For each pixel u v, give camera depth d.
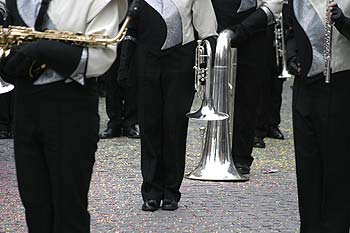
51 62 12.75
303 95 15.41
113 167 26.25
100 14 13.12
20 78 13.06
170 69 20.27
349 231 16.97
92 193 22.75
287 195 23.05
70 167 13.15
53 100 13.00
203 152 25.08
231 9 24.08
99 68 13.02
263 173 25.89
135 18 20.08
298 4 15.37
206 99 22.64
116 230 19.28
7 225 19.59
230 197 22.64
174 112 20.36
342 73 15.09
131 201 21.97
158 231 19.28
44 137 13.13
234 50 24.52
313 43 15.11
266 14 24.02
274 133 32.16
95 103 13.38
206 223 20.02
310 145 15.45
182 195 22.66
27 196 13.40
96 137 13.47
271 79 31.03
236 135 25.28
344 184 15.48
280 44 26.91
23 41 12.90
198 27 20.69
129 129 31.62
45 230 13.54
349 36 14.76
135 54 20.64
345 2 14.98
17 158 13.34
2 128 31.31
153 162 20.81
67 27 12.98
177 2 20.20
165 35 20.11
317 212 15.73
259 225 19.91
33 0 13.09
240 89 24.98
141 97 20.50
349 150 15.36
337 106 15.13
